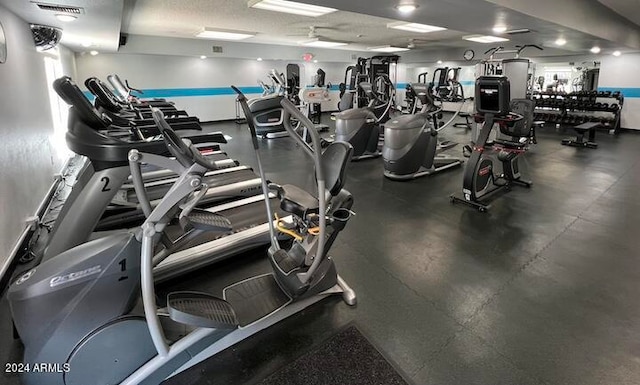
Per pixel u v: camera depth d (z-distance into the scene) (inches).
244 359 68.4
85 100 92.8
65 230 88.0
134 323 57.7
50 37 163.9
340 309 83.1
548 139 305.7
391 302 86.0
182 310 60.3
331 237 78.8
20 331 53.6
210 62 414.9
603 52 349.1
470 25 185.3
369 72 368.8
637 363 66.9
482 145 144.2
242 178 157.9
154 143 94.4
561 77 409.7
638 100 341.7
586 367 66.1
